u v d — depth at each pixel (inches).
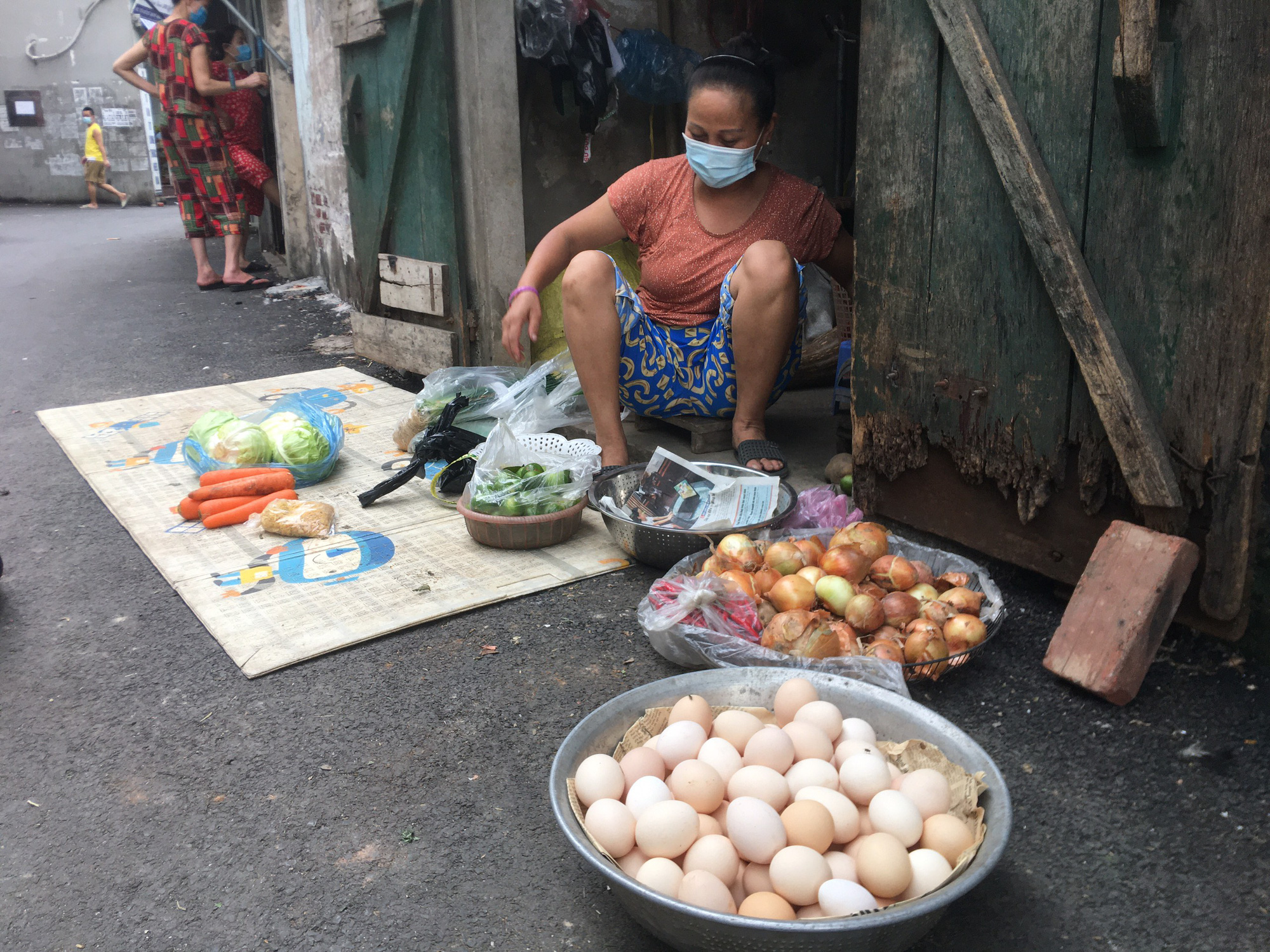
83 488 127.0
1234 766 66.9
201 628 89.2
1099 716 73.2
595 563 101.3
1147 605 72.6
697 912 45.3
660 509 102.1
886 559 84.7
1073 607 77.5
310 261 292.8
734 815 53.0
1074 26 73.0
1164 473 73.3
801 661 73.5
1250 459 69.7
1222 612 74.2
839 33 190.5
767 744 58.5
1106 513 81.4
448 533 109.4
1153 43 65.1
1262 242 65.5
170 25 264.4
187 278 312.7
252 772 68.9
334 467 130.0
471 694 78.3
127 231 461.7
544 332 156.1
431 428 125.9
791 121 196.2
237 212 282.8
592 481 108.7
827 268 127.8
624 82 171.3
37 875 59.4
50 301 272.7
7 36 617.9
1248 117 64.6
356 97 172.1
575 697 77.7
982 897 56.6
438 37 144.1
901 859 50.1
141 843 62.1
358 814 64.5
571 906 56.7
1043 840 61.0
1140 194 71.8
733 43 151.7
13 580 100.0
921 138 87.1
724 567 84.9
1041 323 81.1
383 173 168.2
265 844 61.9
